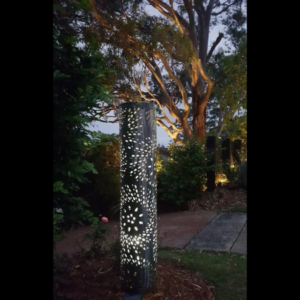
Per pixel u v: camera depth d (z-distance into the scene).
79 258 4.46
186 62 12.31
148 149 3.62
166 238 6.16
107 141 5.91
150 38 11.13
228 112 14.59
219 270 4.42
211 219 7.61
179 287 3.82
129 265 3.59
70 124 3.50
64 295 3.38
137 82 12.02
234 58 13.94
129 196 3.61
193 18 14.59
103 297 3.49
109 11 11.23
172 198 9.19
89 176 8.16
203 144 10.09
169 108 14.87
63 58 3.57
